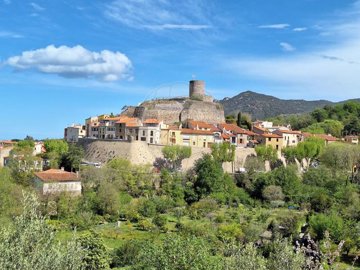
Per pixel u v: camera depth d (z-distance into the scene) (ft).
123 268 222.28
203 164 472.44
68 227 315.17
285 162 593.83
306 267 114.01
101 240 229.04
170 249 143.13
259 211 403.34
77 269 110.22
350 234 272.72
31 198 122.21
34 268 98.99
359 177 491.72
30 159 487.20
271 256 124.67
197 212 384.27
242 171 536.42
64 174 419.54
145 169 506.48
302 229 300.81
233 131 655.35
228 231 305.73
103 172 450.30
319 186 477.36
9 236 106.22
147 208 383.04
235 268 124.26
